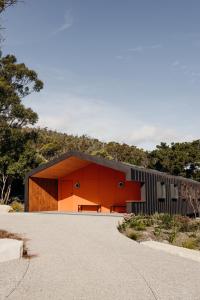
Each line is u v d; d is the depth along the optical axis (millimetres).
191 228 13688
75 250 8625
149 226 13469
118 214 19000
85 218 16391
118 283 5887
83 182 22750
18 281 5930
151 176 19219
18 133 31609
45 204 22078
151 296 5234
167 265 7211
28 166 30016
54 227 12906
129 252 8508
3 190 30172
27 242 9656
